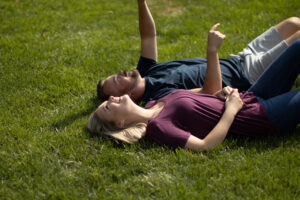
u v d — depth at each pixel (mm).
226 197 1905
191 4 5809
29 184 2129
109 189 2055
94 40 4523
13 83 3463
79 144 2508
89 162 2326
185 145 2273
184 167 2162
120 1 6262
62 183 2141
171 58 3891
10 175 2213
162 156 2305
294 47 2371
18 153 2443
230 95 2400
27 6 5961
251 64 2898
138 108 2555
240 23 4707
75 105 3078
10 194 2061
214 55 2562
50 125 2787
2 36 4723
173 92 2508
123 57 4051
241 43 4059
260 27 4449
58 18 5414
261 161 2133
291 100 2279
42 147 2494
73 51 4164
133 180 2131
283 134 2361
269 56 2797
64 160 2355
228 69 2914
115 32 4832
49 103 3146
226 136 2408
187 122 2346
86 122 2795
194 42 4258
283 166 2072
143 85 2855
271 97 2514
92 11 5738
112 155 2340
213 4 5625
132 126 2527
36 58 3994
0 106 3078
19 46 4348
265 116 2316
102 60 3943
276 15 4754
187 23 4969
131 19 5391
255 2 5391
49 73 3660
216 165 2152
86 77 3605
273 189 1919
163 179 2090
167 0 6125
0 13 5621
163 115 2359
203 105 2359
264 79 2508
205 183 2029
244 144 2352
